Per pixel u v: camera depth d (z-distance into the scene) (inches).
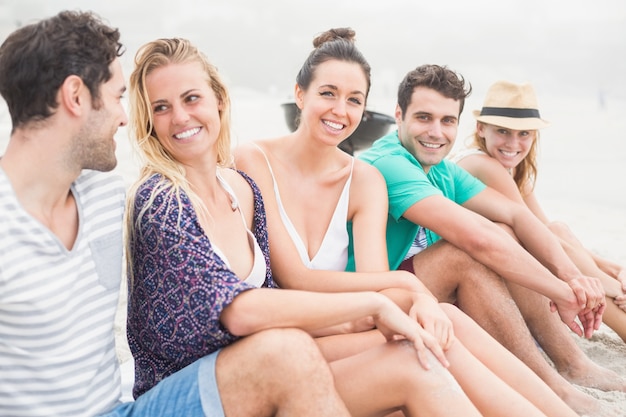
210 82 88.1
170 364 81.7
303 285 101.1
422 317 89.4
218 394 71.7
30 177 68.3
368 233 108.5
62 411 69.9
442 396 76.6
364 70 106.3
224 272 76.8
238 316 74.5
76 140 69.4
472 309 113.2
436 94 119.8
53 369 68.7
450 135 122.9
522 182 158.6
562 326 118.3
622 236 264.7
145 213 79.2
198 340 76.1
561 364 117.6
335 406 71.3
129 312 84.4
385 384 78.4
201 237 78.1
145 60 84.0
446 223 111.7
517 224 129.2
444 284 114.6
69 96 67.6
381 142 129.8
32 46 66.0
